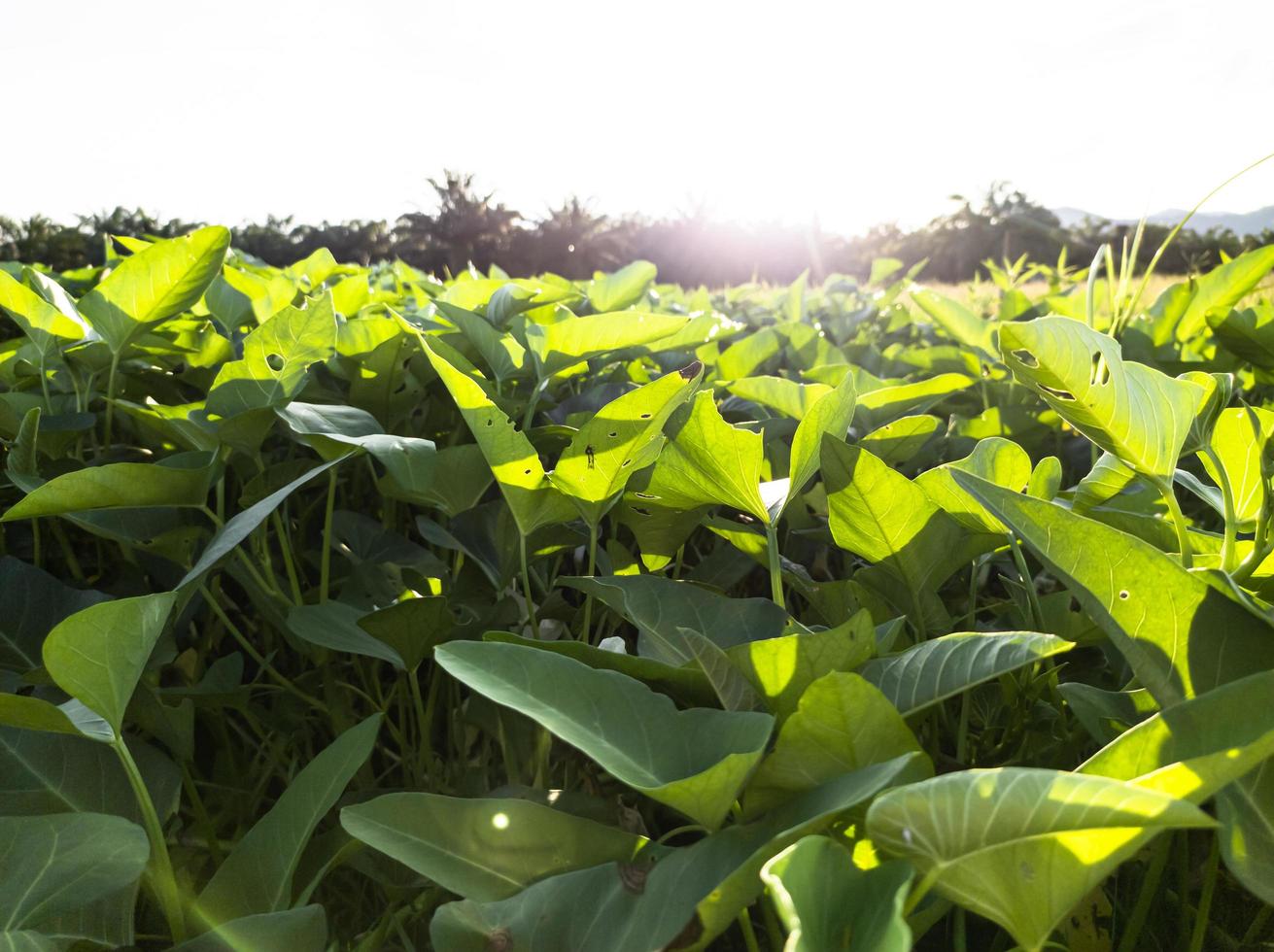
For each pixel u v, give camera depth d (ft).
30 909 2.51
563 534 4.32
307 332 4.61
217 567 4.69
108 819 2.82
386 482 4.46
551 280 10.37
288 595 5.00
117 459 5.48
